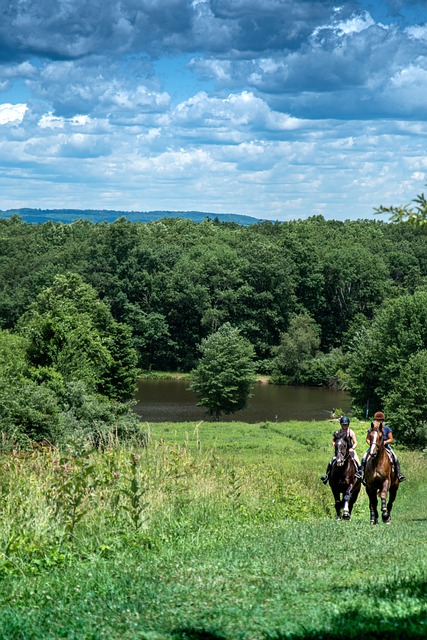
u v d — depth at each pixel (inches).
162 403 4050.2
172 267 5753.0
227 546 514.6
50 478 549.0
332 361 4827.8
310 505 879.1
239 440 2642.7
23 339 3137.3
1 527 472.4
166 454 708.0
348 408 3954.2
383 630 254.2
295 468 1585.9
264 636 261.3
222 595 335.0
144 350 5305.1
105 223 7436.0
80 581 382.9
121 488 581.6
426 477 1440.7
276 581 363.9
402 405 2733.8
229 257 5585.6
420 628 251.0
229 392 3585.1
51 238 7160.4
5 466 563.2
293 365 4975.4
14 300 5438.0
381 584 332.2
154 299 5383.9
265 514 735.1
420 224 368.2
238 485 742.5
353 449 778.2
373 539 545.0
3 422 1697.8
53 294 3836.1
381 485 753.6
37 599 346.3
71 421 2022.6
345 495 769.6
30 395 1860.2
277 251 5634.8
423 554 442.9
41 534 473.1
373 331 3722.9
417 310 3467.0
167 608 312.5
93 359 3006.9
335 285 5767.7
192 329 5428.2
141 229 7096.5
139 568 418.0
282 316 5492.1
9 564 418.0
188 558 460.1
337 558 441.4
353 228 7534.5
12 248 6628.9
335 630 258.2
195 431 775.7
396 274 6181.1
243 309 5408.5
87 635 271.7
